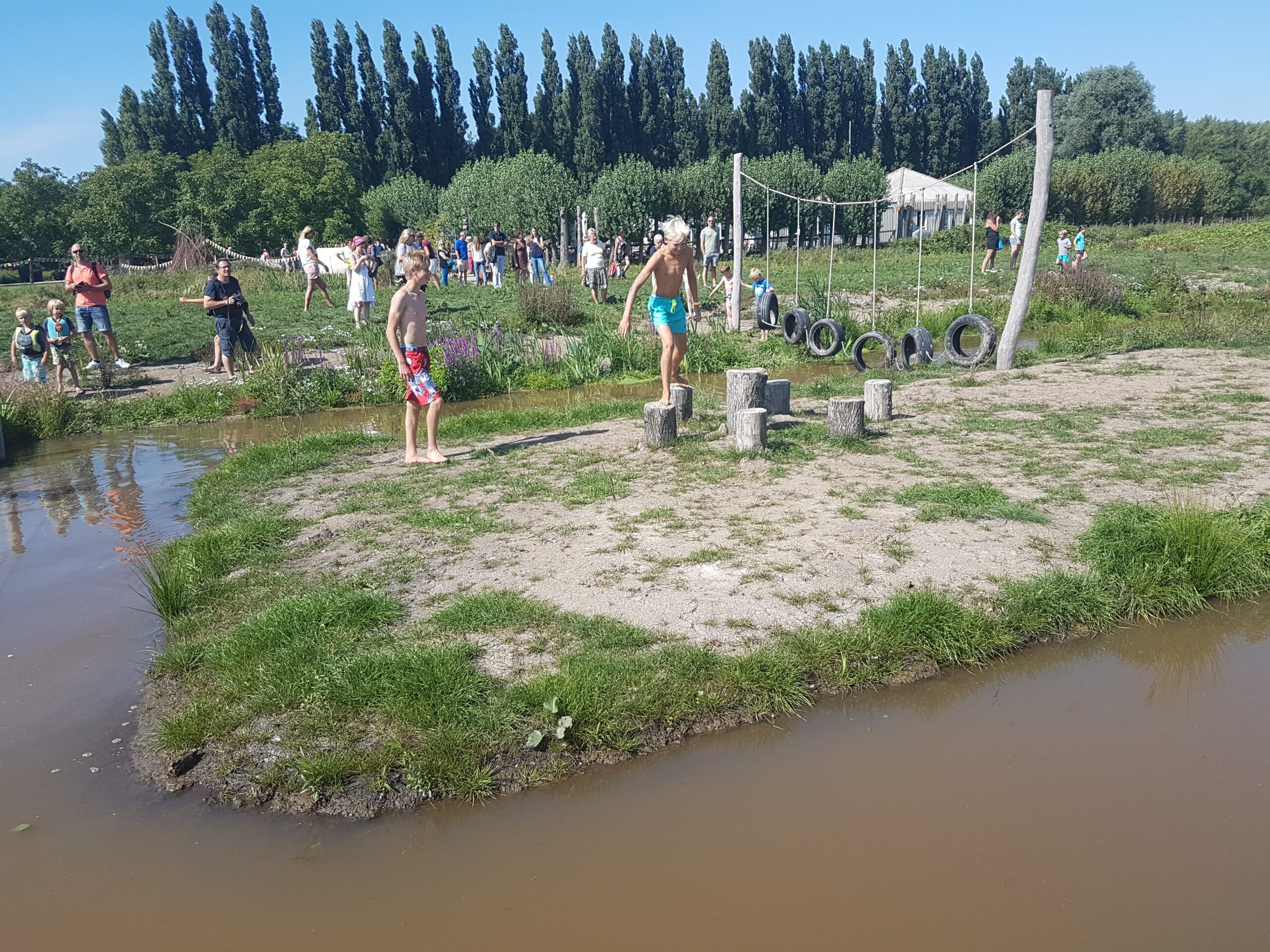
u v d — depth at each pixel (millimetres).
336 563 5664
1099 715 4039
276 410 12648
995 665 4508
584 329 17875
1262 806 3340
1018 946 2680
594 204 41281
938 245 40875
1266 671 4426
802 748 3812
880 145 88375
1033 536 5719
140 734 4031
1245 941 2678
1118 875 2979
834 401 8227
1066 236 27500
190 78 75812
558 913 2904
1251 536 5547
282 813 3473
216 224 53938
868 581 5055
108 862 3229
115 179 54469
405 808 3479
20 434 11438
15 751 3936
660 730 3889
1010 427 8742
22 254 58094
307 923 2904
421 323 7930
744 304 22266
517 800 3516
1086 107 81062
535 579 5227
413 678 4012
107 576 6105
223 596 5262
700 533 5887
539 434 9445
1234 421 8750
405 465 8219
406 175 73812
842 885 2975
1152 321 20156
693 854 3164
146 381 14562
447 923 2879
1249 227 44938
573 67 78625
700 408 10164
